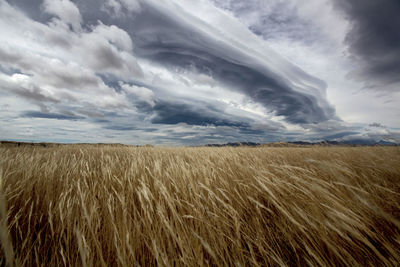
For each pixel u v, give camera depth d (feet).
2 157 9.42
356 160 9.32
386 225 3.74
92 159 11.78
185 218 4.29
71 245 3.64
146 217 3.90
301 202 4.44
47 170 7.45
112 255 3.46
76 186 6.10
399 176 6.55
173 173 6.51
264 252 3.31
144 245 3.65
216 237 3.67
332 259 3.05
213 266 3.36
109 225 3.77
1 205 3.34
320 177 6.12
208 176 6.51
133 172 6.98
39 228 4.42
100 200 5.26
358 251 3.20
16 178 6.68
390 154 9.44
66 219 4.11
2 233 2.73
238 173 7.20
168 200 3.93
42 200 5.46
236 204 5.07
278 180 5.24
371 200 4.31
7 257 2.64
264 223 4.42
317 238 3.45
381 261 2.99
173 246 3.52
